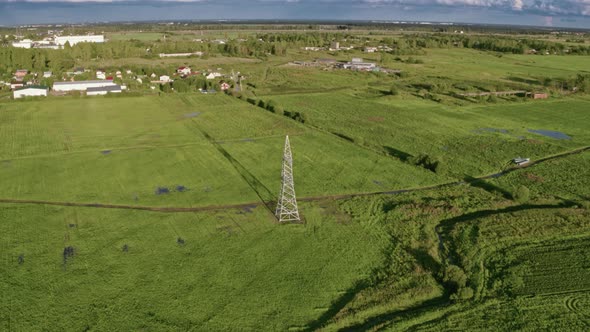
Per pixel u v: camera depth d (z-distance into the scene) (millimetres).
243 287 45969
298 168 79750
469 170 80250
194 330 39906
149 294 44656
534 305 43062
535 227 57531
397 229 57844
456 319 41406
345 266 49875
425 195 68875
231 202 65625
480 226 57844
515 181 75375
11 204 63969
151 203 65062
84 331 39562
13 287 45281
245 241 54750
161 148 90500
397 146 94250
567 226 57844
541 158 87500
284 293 45156
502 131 106000
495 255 51938
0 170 76875
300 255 51844
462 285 45281
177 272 48312
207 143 94188
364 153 88312
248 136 99625
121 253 51812
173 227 57969
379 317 42125
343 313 41781
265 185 72062
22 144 91500
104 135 99125
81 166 79562
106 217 60500
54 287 45469
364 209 63469
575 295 44438
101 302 43406
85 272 48062
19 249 52219
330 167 80438
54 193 68062
